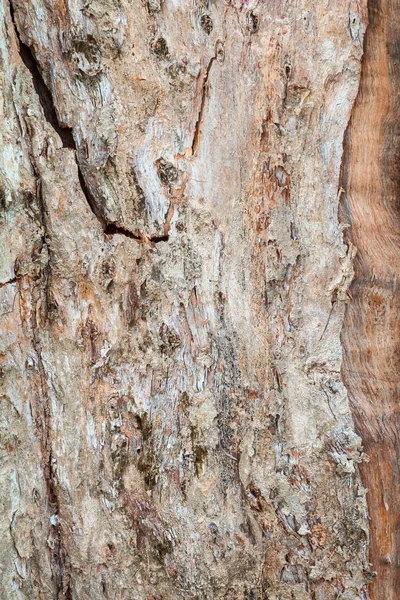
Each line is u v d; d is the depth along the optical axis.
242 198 1.27
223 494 1.26
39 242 1.24
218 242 1.26
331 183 1.28
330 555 1.27
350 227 1.29
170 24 1.24
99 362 1.25
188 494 1.26
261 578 1.27
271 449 1.27
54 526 1.26
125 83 1.24
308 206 1.27
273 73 1.26
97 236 1.25
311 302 1.27
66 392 1.25
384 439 1.28
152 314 1.26
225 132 1.26
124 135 1.24
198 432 1.26
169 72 1.25
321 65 1.27
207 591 1.25
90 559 1.26
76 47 1.23
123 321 1.25
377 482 1.28
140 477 1.26
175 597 1.26
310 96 1.27
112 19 1.23
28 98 1.23
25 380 1.25
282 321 1.27
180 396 1.26
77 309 1.25
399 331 1.30
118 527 1.26
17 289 1.24
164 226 1.25
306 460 1.27
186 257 1.26
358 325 1.29
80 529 1.26
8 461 1.25
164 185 1.25
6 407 1.24
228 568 1.26
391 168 1.31
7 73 1.22
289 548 1.27
